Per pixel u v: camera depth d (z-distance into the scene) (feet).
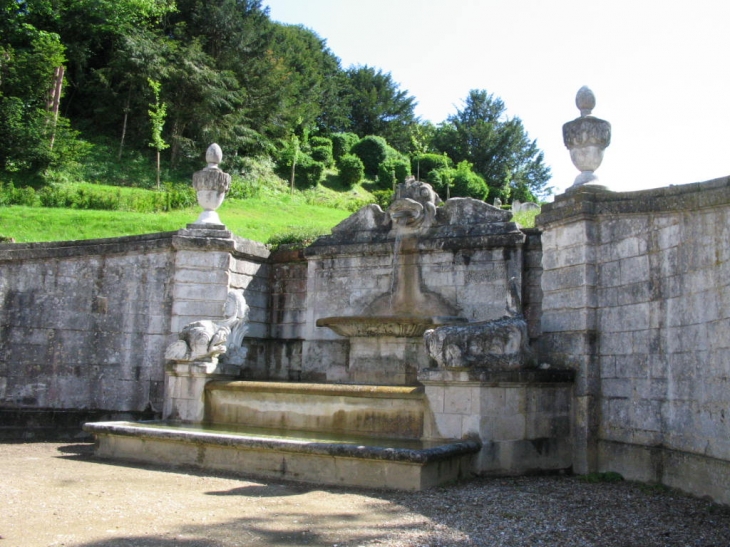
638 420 24.90
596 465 26.58
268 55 145.07
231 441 25.58
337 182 146.82
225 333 33.63
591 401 26.91
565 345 28.14
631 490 22.90
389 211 38.83
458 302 36.04
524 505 20.03
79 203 84.28
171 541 15.47
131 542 15.26
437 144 207.62
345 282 39.70
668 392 23.47
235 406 31.63
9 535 15.53
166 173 117.80
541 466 26.23
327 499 20.75
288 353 41.52
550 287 29.50
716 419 20.44
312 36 204.44
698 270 21.90
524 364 25.79
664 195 24.11
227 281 38.19
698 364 21.65
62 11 124.26
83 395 38.14
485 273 35.55
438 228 37.52
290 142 139.95
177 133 124.98
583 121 29.40
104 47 129.90
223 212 84.17
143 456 28.12
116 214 71.97
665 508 19.98
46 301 38.40
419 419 26.71
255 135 131.03
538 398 26.50
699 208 21.80
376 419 27.73
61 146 102.37
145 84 119.55
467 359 25.34
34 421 37.17
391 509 19.31
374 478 22.70
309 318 40.52
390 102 213.25
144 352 38.22
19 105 100.07
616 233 26.81
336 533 16.57
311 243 41.83
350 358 37.11
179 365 32.83
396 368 35.65
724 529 17.42
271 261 42.80
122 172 113.50
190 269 37.88
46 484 22.54
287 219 86.07
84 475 24.63
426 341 26.43
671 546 15.85
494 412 25.30
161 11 130.62
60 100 124.77
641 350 24.99
